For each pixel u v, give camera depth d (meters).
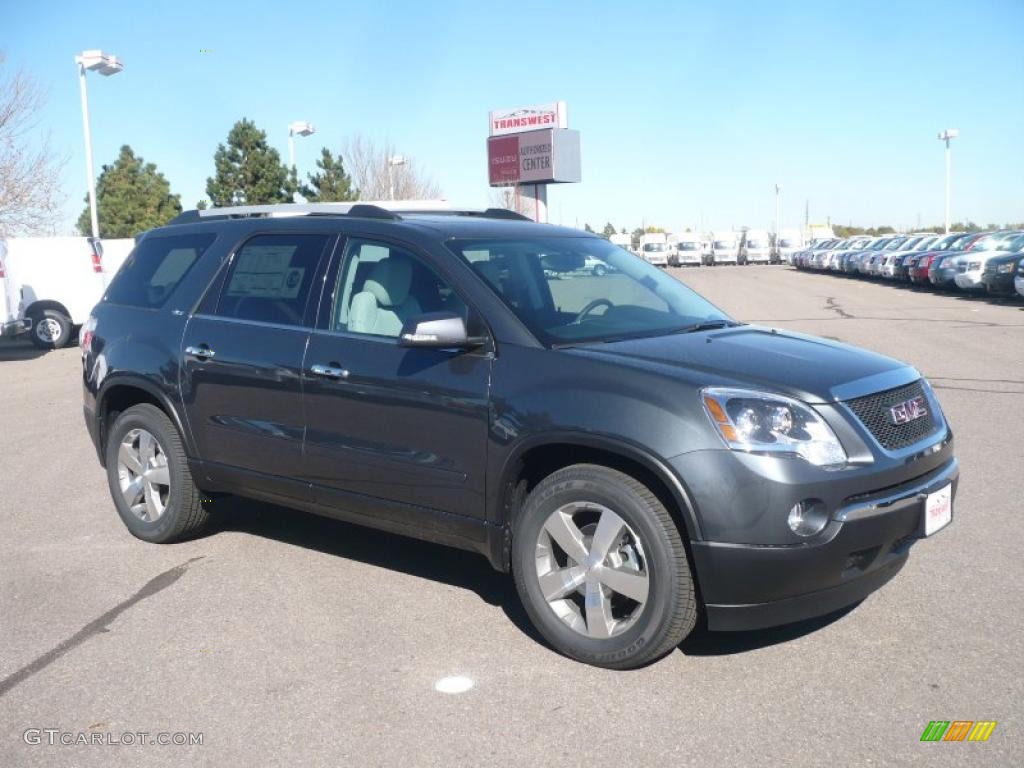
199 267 5.82
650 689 3.96
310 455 5.07
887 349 14.52
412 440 4.64
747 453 3.77
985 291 25.97
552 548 4.30
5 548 6.06
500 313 4.52
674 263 72.62
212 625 4.75
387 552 5.81
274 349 5.19
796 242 70.12
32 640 4.63
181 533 5.96
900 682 3.94
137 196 58.34
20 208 27.88
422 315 4.41
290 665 4.28
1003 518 5.98
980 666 4.05
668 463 3.84
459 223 5.21
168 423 5.86
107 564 5.70
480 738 3.61
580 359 4.22
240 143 40.81
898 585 4.96
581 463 4.21
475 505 4.48
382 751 3.54
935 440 4.29
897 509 3.94
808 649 4.27
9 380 15.27
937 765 3.34
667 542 3.91
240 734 3.70
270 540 6.09
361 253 5.10
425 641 4.50
